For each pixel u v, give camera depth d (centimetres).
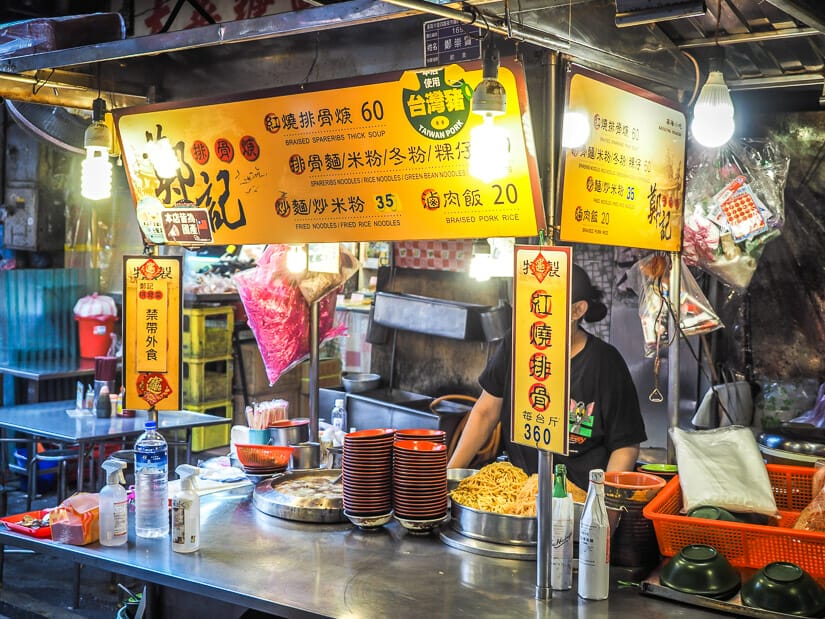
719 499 316
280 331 489
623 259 572
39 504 769
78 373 796
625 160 316
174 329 376
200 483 423
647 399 568
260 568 318
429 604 286
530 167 284
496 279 607
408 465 346
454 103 295
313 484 397
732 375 540
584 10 296
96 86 411
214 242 370
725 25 354
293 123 335
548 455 286
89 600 588
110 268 927
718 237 412
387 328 645
